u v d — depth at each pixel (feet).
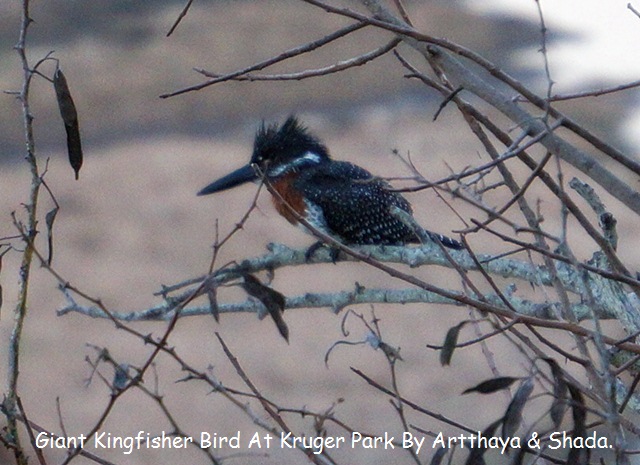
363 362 46.68
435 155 73.31
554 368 13.41
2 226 61.98
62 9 94.27
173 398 43.96
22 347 48.91
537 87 86.74
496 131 14.73
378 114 84.99
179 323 50.93
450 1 107.24
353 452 39.68
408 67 14.64
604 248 14.11
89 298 14.34
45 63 87.25
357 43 98.27
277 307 15.53
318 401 43.78
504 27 100.89
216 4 101.96
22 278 15.15
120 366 14.93
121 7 96.84
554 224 53.88
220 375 46.24
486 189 14.46
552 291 28.04
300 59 94.89
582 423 13.34
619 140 73.97
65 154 77.82
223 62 93.04
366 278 53.21
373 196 27.45
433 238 17.33
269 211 63.87
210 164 74.84
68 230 62.03
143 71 89.92
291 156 28.76
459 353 45.52
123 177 71.26
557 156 13.41
